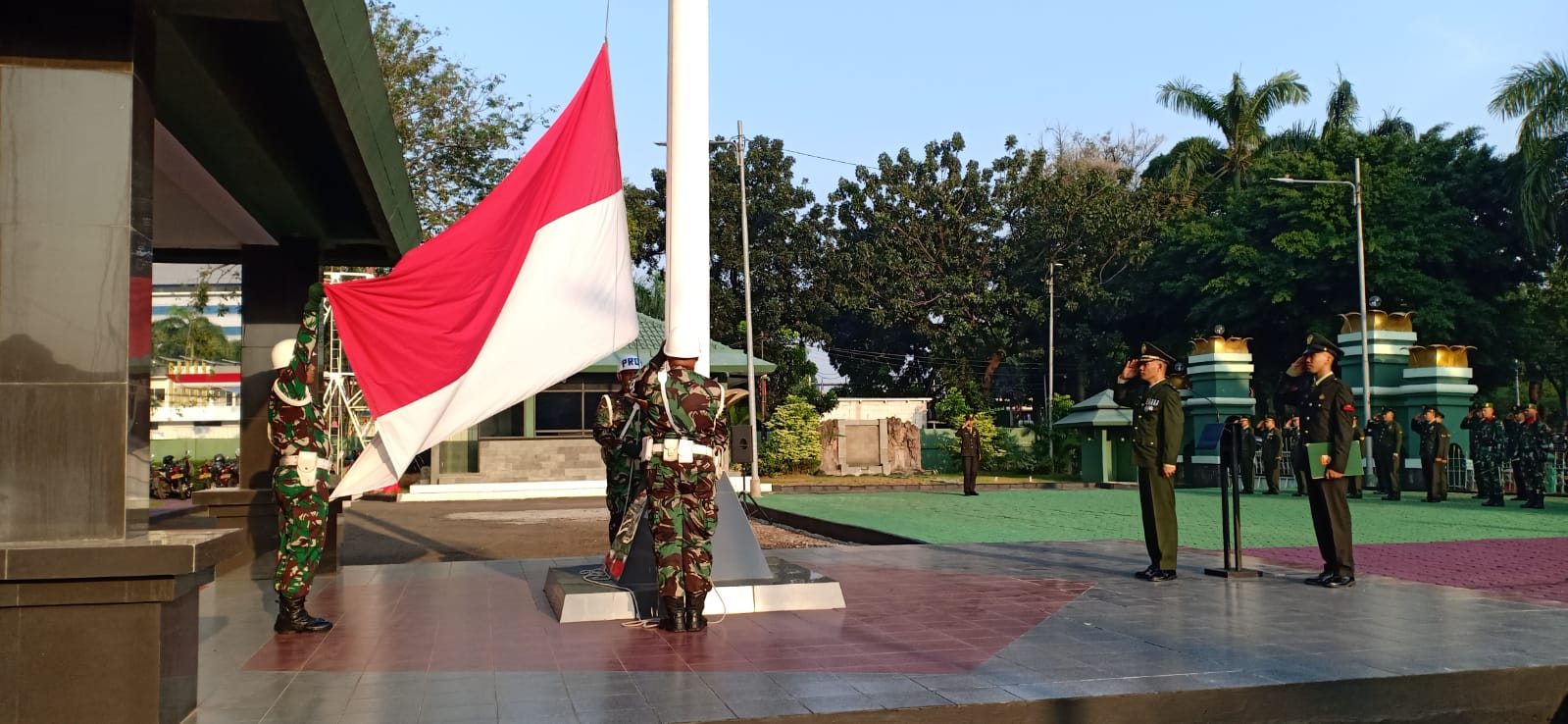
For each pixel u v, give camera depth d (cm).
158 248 1034
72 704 432
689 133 787
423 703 492
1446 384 2481
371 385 723
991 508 1997
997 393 4756
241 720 466
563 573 823
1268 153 3944
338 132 675
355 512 2275
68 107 452
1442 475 2105
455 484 2780
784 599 749
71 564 426
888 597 805
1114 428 2856
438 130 2717
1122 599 795
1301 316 3466
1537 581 916
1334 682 529
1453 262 3306
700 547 677
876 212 4491
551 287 782
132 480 457
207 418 4081
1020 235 4475
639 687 521
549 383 764
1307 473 880
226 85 625
